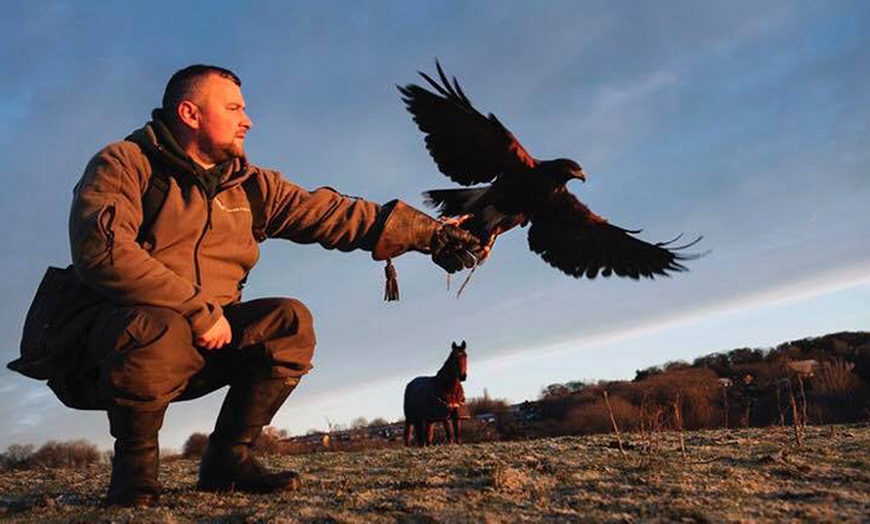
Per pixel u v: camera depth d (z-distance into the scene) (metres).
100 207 3.81
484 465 5.37
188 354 3.99
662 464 5.06
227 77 4.24
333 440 9.44
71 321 4.04
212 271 4.25
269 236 4.66
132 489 4.17
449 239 4.88
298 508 3.98
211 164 4.27
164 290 3.89
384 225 4.67
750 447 5.84
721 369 31.58
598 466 5.11
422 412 14.96
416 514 3.75
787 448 5.61
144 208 4.08
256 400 4.43
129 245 3.82
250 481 4.47
